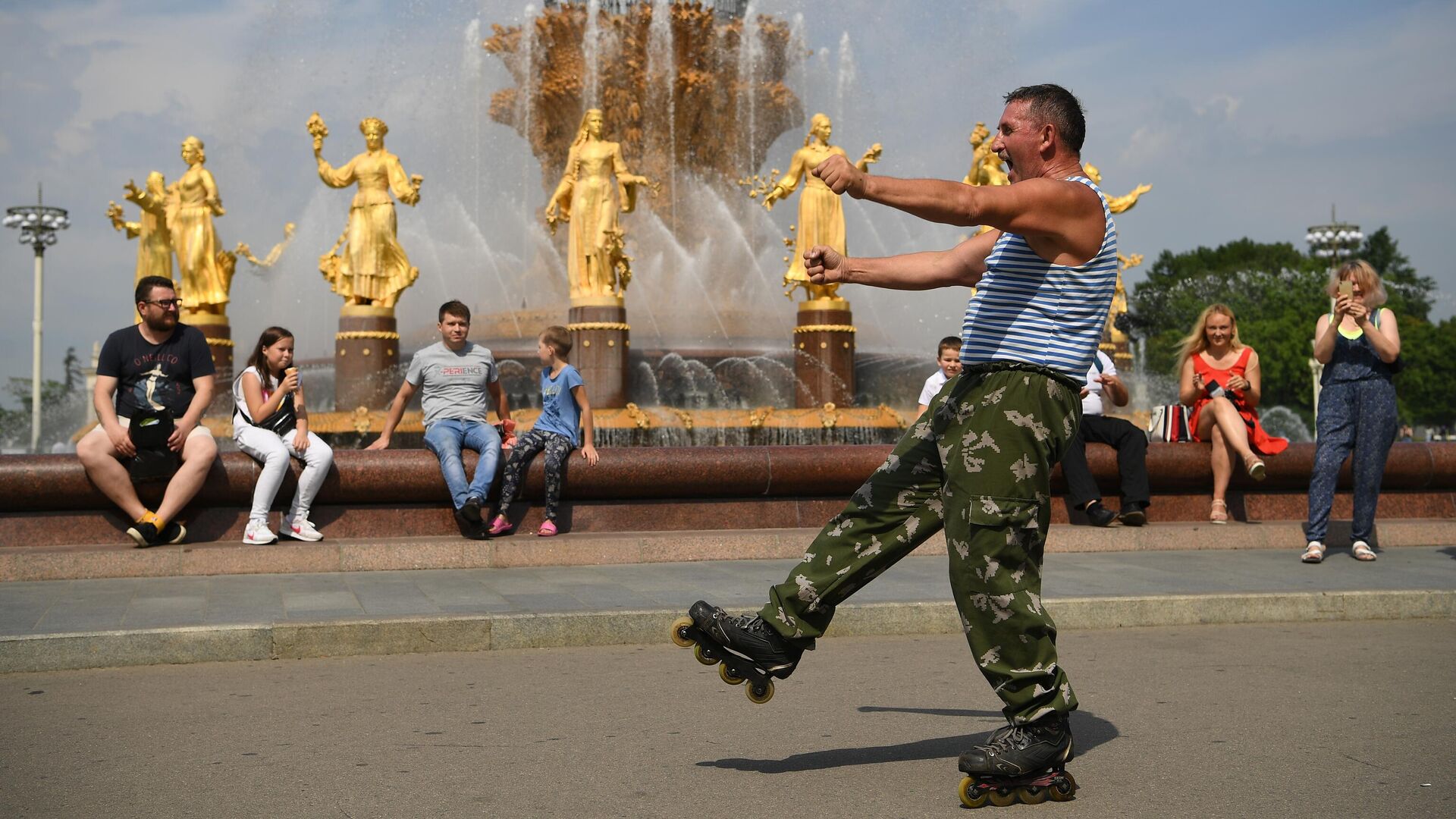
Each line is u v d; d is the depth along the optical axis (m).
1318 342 9.38
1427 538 10.65
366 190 15.07
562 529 9.76
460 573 8.47
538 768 4.18
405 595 7.32
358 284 14.98
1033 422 3.76
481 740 4.56
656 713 5.02
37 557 8.06
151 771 4.14
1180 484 10.88
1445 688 5.48
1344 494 11.45
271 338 9.00
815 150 15.22
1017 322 3.81
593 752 4.40
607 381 14.27
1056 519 10.60
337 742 4.54
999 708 5.10
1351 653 6.35
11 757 4.34
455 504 9.16
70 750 4.43
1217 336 10.73
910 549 4.02
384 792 3.90
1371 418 9.20
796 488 10.16
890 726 4.79
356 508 9.39
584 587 7.71
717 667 5.96
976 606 3.79
